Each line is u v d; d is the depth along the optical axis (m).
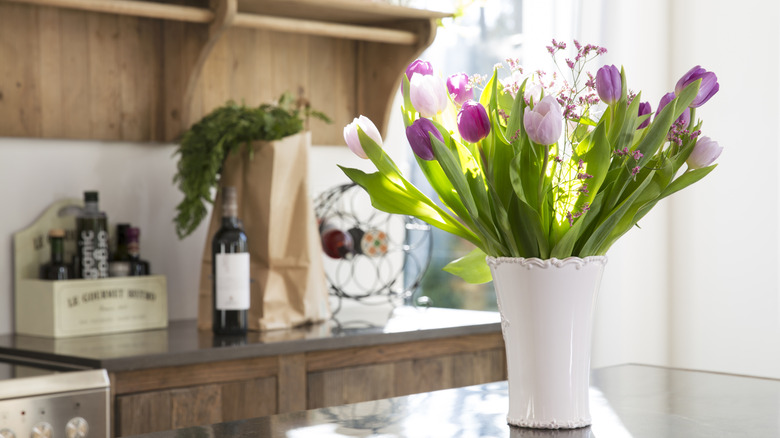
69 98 2.39
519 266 1.17
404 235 3.08
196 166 2.36
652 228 3.01
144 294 2.34
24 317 2.27
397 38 2.73
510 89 1.23
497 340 2.54
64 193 2.40
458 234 1.26
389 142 3.08
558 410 1.19
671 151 1.21
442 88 1.17
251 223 2.36
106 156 2.47
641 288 3.02
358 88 2.94
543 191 1.12
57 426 1.74
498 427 1.21
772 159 2.77
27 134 2.33
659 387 1.49
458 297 3.54
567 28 2.92
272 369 2.11
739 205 2.85
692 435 1.16
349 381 2.23
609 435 1.16
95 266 2.30
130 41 2.49
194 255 2.64
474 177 1.19
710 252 2.92
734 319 2.87
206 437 1.17
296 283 2.39
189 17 2.34
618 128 1.16
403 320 2.52
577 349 1.19
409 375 2.34
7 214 2.32
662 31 3.00
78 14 2.40
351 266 2.95
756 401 1.37
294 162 2.38
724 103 2.87
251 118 2.37
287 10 2.60
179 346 2.03
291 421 1.26
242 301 2.24
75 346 2.04
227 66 2.66
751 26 2.81
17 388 1.70
